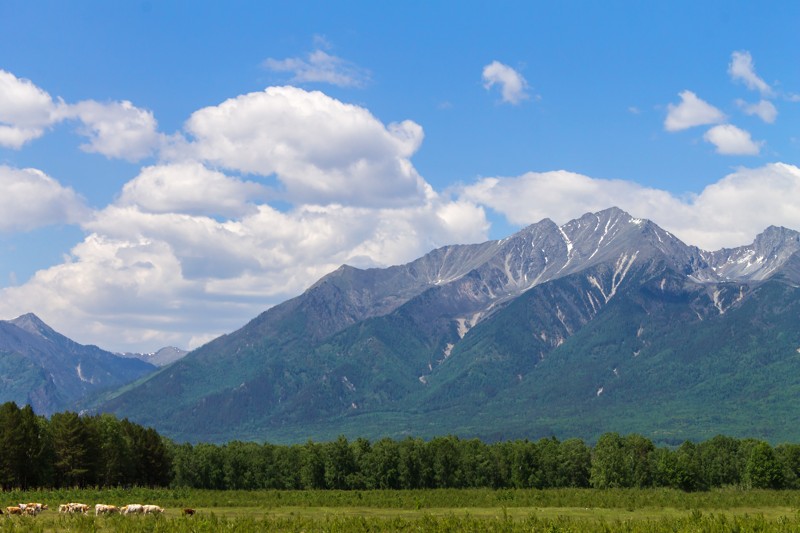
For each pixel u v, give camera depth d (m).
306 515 153.75
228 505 181.12
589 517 157.88
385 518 140.50
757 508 190.25
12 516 123.25
